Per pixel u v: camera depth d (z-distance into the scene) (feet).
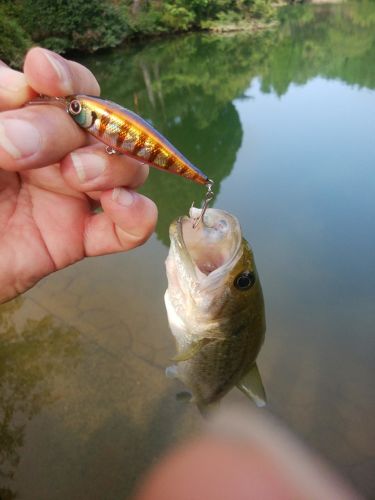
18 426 1.15
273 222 1.99
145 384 1.25
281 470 1.04
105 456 1.08
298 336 1.39
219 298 0.57
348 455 1.07
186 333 0.60
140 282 1.61
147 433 1.13
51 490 1.02
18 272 0.54
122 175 0.44
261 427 1.13
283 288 1.60
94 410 1.19
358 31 8.34
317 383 1.24
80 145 0.42
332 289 1.58
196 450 1.08
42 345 1.37
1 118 0.37
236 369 0.63
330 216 2.00
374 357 1.33
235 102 4.07
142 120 0.39
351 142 2.76
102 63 6.43
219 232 0.58
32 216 0.55
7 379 1.27
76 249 0.56
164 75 5.50
